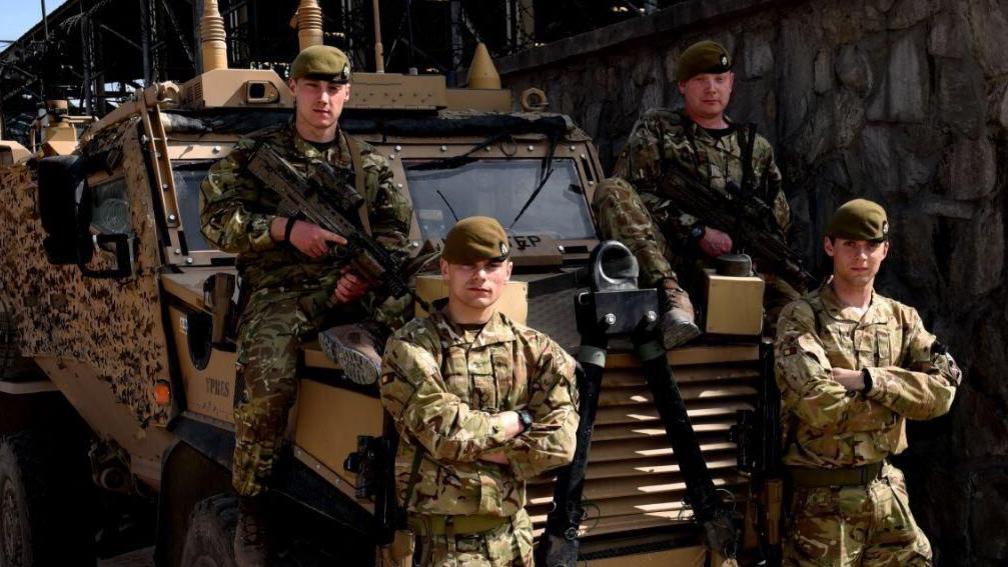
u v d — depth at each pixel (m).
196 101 4.55
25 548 5.58
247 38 10.12
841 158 4.95
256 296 3.64
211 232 3.65
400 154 4.67
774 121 5.38
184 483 4.21
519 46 8.16
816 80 5.08
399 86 4.77
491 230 3.05
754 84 5.50
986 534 4.34
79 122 6.39
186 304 4.09
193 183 4.39
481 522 3.05
